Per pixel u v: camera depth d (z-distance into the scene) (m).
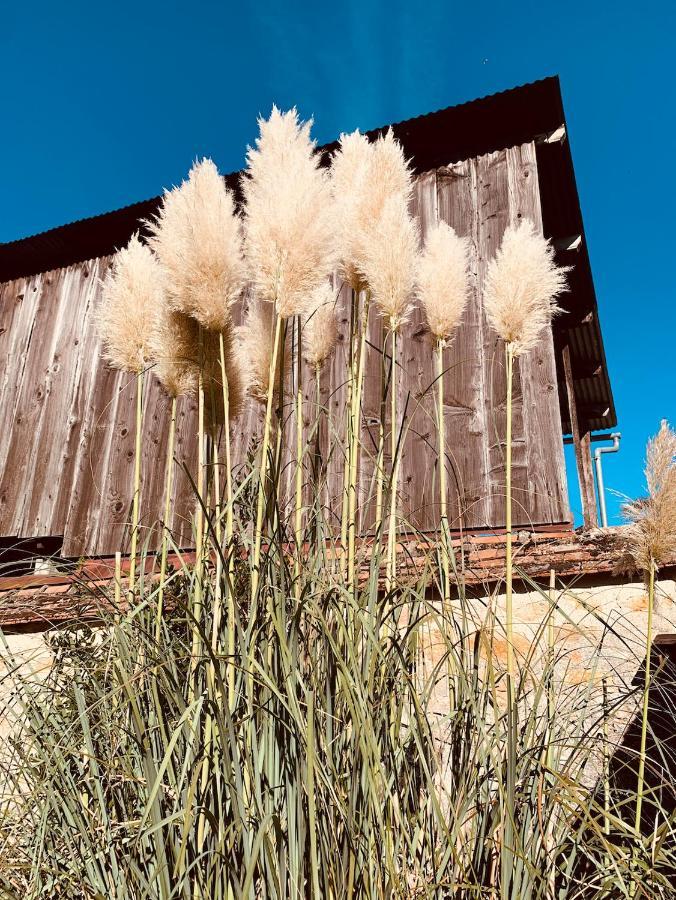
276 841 1.58
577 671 2.75
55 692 2.17
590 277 6.45
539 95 4.95
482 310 4.68
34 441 6.11
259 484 2.01
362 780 1.65
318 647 1.90
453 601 2.61
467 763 1.80
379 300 2.35
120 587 2.33
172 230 2.33
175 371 2.49
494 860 1.73
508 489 2.08
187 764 1.66
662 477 2.02
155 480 5.41
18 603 3.27
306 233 2.17
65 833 1.76
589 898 1.70
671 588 2.86
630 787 2.22
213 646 1.83
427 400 4.60
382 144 2.50
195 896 1.54
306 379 4.29
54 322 6.47
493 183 5.04
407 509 3.57
